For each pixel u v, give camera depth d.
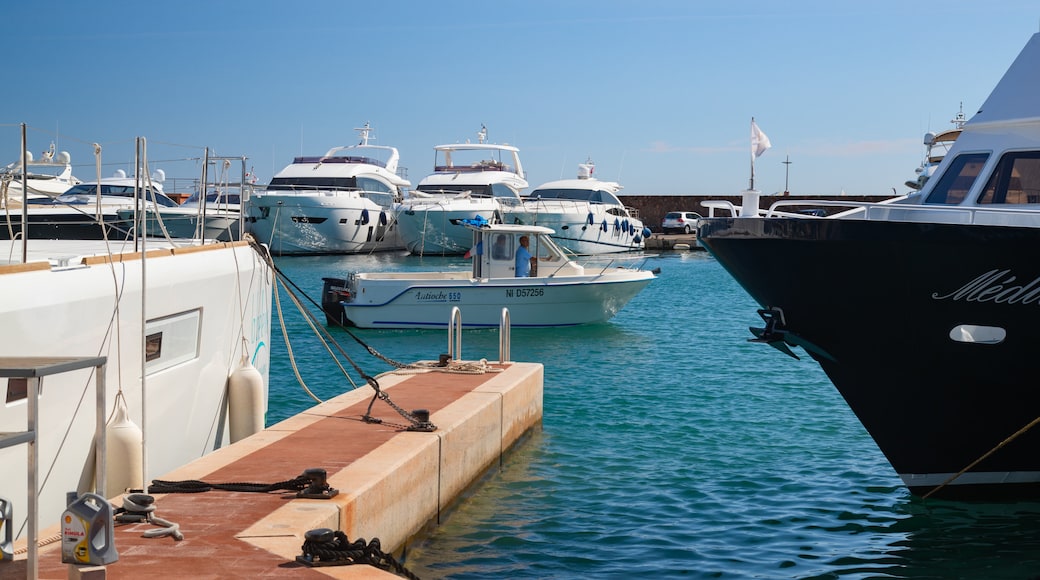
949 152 10.33
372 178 51.16
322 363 18.83
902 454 9.93
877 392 9.72
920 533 8.84
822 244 8.92
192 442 9.29
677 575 7.75
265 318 11.45
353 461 7.89
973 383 9.34
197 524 6.24
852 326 9.35
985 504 9.77
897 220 9.13
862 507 9.61
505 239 23.69
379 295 23.22
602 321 24.62
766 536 8.72
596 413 14.05
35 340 6.70
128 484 7.47
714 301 32.91
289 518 6.37
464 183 50.97
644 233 55.00
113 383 7.66
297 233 47.00
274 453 8.18
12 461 6.61
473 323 23.36
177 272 8.70
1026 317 8.88
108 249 7.89
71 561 4.58
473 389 11.23
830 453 11.70
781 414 14.05
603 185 52.19
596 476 10.60
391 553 7.70
